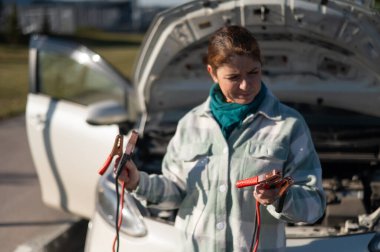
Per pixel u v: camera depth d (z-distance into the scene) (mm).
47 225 5578
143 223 3191
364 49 3629
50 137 4961
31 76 5180
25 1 45438
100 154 4680
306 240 3102
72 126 4855
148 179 2428
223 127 2361
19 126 10203
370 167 3789
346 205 3449
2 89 14961
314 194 2256
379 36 3480
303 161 2312
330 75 4070
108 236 3295
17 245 5168
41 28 33344
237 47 2191
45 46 5180
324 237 3115
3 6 43062
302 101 4215
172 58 3943
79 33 41375
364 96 4070
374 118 4090
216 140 2365
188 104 4324
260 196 2078
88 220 5629
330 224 3404
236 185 2152
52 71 5215
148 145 3955
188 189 2418
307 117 4090
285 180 2076
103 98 5184
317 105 4191
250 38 2230
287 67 4090
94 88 5199
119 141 2311
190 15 3592
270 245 2342
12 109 11875
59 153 4941
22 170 7426
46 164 5070
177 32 3723
